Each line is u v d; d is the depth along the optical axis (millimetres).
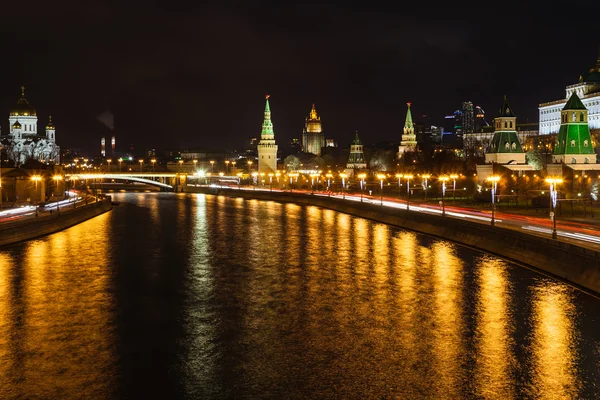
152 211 175625
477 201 156750
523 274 73625
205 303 64375
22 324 56875
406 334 53625
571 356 48156
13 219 116438
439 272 76500
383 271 78438
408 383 43844
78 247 100312
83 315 59844
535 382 43750
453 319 57500
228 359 48312
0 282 73375
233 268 82312
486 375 44938
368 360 47938
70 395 42156
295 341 52250
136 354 49406
